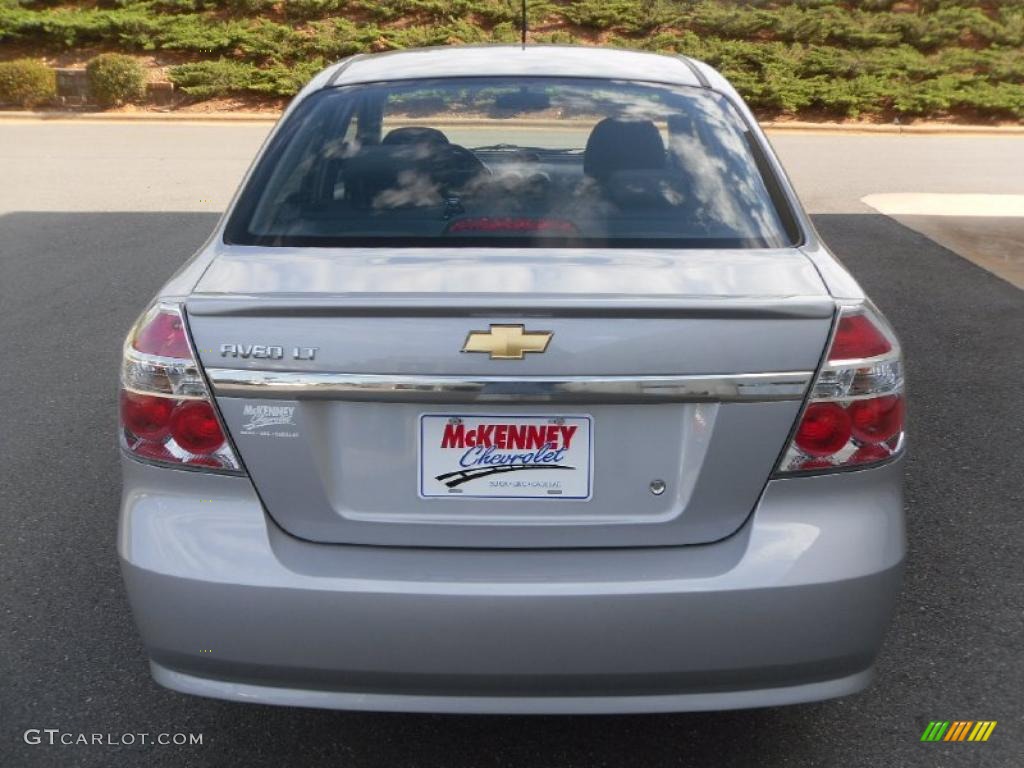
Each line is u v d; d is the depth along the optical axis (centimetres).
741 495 231
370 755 284
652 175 286
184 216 1006
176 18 2247
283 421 230
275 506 233
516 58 343
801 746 287
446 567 228
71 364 596
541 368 223
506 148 297
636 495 231
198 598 229
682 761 281
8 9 2239
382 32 2189
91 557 385
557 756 283
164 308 239
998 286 758
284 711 303
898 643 333
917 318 680
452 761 281
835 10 2283
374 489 231
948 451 477
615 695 230
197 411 232
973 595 360
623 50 367
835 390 231
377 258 250
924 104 1958
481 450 230
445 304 222
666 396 225
